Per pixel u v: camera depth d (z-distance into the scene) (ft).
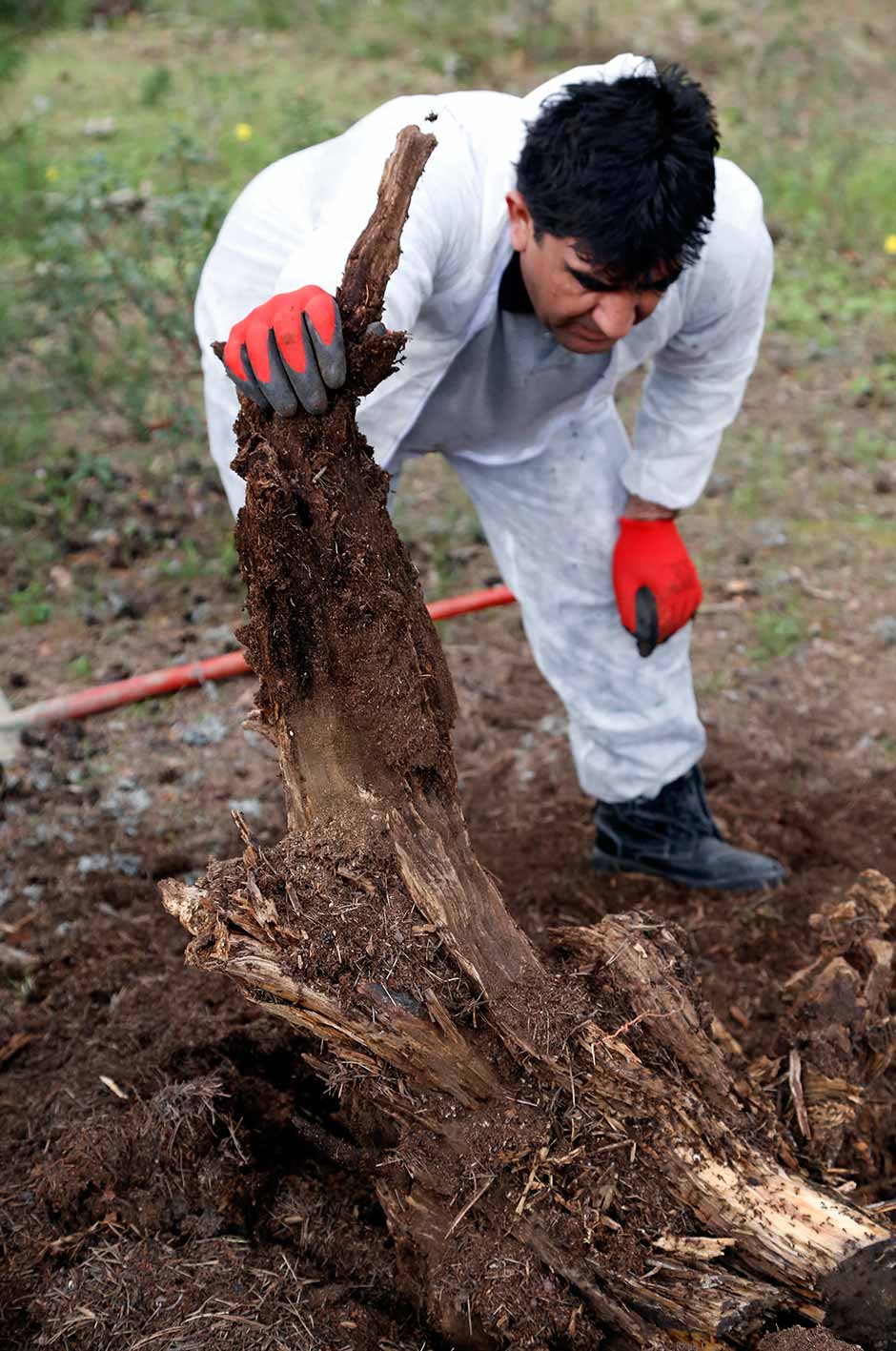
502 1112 6.40
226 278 8.79
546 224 6.72
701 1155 6.43
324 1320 6.67
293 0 33.76
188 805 12.26
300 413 6.06
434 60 30.48
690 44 31.76
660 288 6.91
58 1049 9.21
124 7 33.88
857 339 21.52
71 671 14.14
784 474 18.15
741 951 10.41
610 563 9.72
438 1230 6.52
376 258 5.83
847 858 11.49
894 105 29.81
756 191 8.67
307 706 6.44
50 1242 7.17
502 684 14.12
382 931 6.26
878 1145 7.91
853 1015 7.70
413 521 17.06
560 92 6.82
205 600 15.42
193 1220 7.17
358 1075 6.54
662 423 9.39
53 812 12.04
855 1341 6.14
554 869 11.39
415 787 6.57
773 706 13.79
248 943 6.09
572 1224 6.33
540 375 8.46
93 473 17.13
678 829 10.87
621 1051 6.34
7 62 16.76
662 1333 6.25
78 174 24.12
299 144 20.48
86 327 18.40
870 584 15.81
